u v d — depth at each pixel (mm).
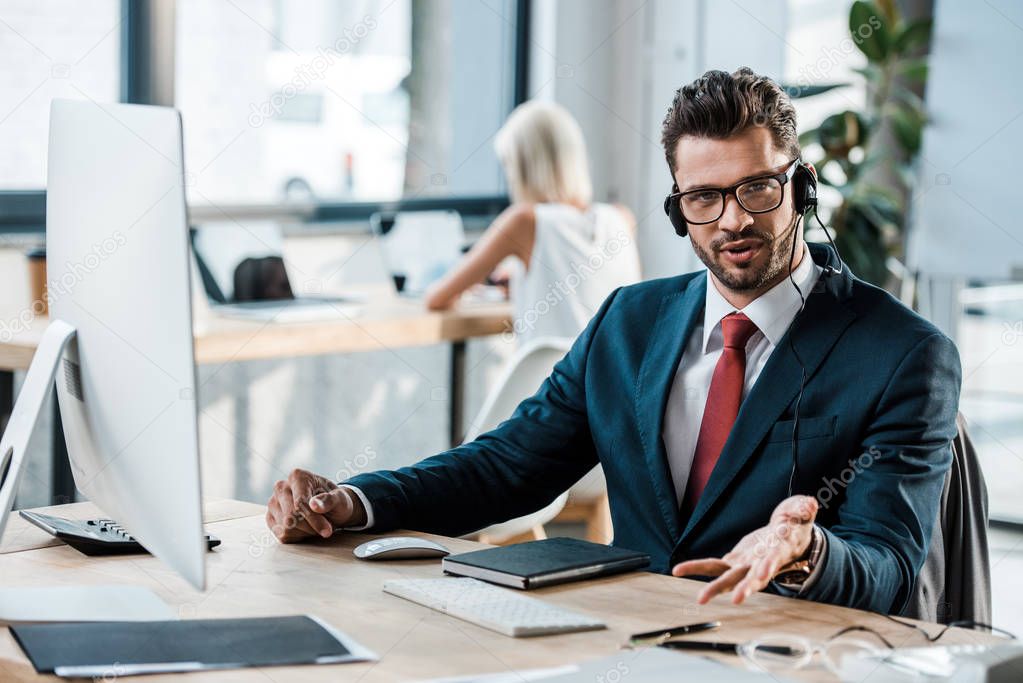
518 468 1629
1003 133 3543
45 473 3076
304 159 4035
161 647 1048
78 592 1230
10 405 2719
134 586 1262
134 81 3465
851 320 1461
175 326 1014
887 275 4148
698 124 1442
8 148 3182
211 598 1224
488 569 1287
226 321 3074
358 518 1494
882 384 1406
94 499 1278
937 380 1405
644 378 1577
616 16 4988
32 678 988
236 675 993
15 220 3188
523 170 3588
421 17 4410
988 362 3863
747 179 1430
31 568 1332
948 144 3654
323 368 4023
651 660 1037
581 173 3623
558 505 2510
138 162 1072
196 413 1006
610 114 5023
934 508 1381
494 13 4723
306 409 3984
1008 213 3547
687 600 1235
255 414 3824
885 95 4238
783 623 1155
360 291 3832
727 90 1432
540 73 4809
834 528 1365
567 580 1294
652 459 1526
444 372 4449
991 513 3768
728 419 1497
